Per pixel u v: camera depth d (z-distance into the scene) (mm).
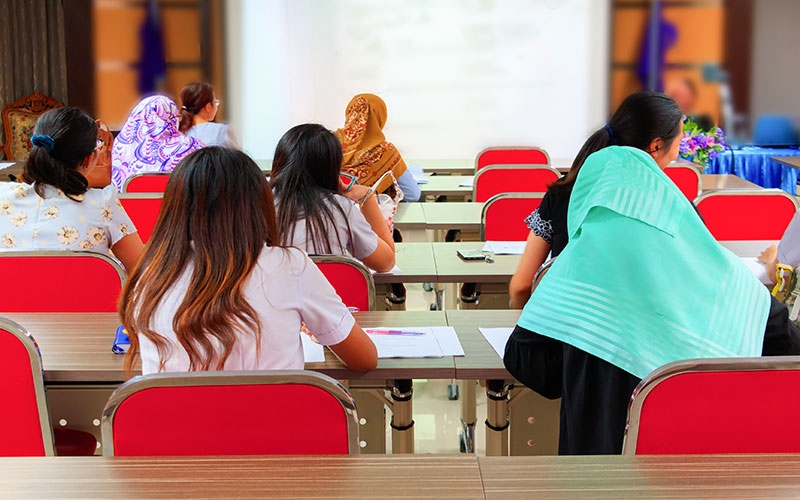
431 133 7828
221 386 1390
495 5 7570
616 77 7645
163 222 1608
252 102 7688
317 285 1710
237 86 7660
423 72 7707
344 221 2559
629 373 1696
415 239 5562
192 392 1391
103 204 2711
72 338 2121
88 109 7664
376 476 1128
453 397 3588
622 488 1088
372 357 1878
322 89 7707
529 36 7609
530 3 7555
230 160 1601
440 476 1128
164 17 7547
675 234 1756
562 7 7551
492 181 4508
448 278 2881
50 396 2047
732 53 7465
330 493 1078
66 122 2641
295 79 7676
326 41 7621
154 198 3678
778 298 2250
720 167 7273
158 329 1585
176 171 1598
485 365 1961
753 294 1774
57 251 2414
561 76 7684
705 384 1431
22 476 1125
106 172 5320
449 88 7730
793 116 7496
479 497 1068
